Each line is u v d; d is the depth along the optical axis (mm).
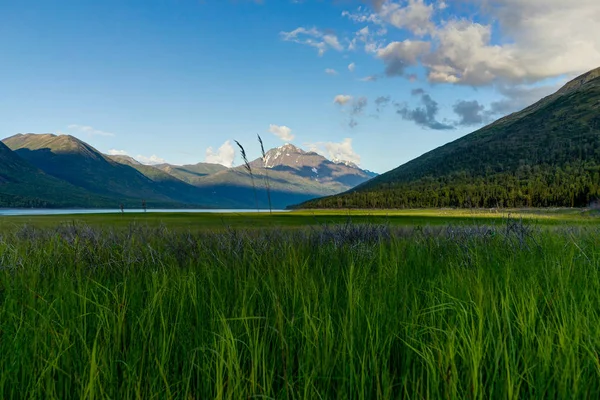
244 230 6301
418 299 2857
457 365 2111
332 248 5273
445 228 6773
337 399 1822
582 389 1848
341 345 2174
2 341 2160
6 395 1913
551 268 3555
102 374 2002
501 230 5766
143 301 2988
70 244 5344
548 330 2205
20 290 3102
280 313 2334
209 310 2686
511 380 1814
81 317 2467
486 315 2436
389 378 1999
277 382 2107
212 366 2082
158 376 1967
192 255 4688
